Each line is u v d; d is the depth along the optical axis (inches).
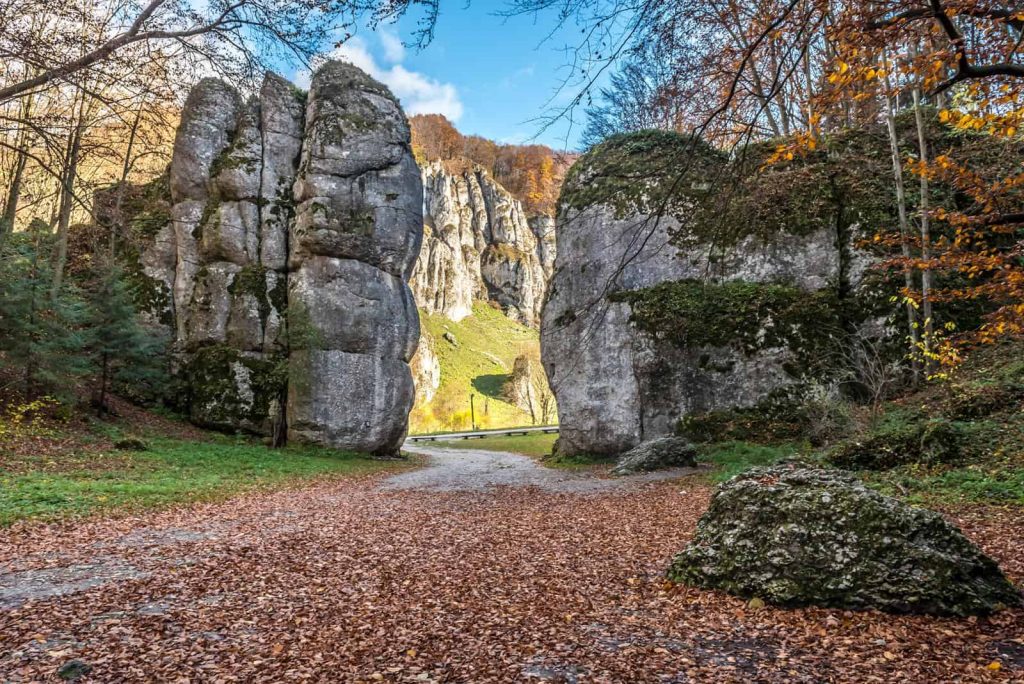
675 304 869.8
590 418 912.3
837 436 659.4
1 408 739.4
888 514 239.0
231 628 226.1
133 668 187.3
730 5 166.2
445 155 4761.3
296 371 1099.9
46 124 262.1
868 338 767.7
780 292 828.6
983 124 214.7
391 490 677.9
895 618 214.1
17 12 233.1
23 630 219.3
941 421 487.2
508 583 289.7
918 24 209.0
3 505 419.2
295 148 1229.7
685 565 273.6
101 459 661.3
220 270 1145.4
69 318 788.6
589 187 968.3
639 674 180.5
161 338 1044.5
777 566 243.4
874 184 833.5
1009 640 191.8
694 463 719.7
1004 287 311.6
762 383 807.1
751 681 171.6
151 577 293.7
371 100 1232.8
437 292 4210.1
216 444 932.6
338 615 242.7
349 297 1151.0
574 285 955.3
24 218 871.1
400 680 180.5
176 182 1171.3
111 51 252.5
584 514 479.8
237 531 412.2
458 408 3147.1
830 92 202.5
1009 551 286.5
